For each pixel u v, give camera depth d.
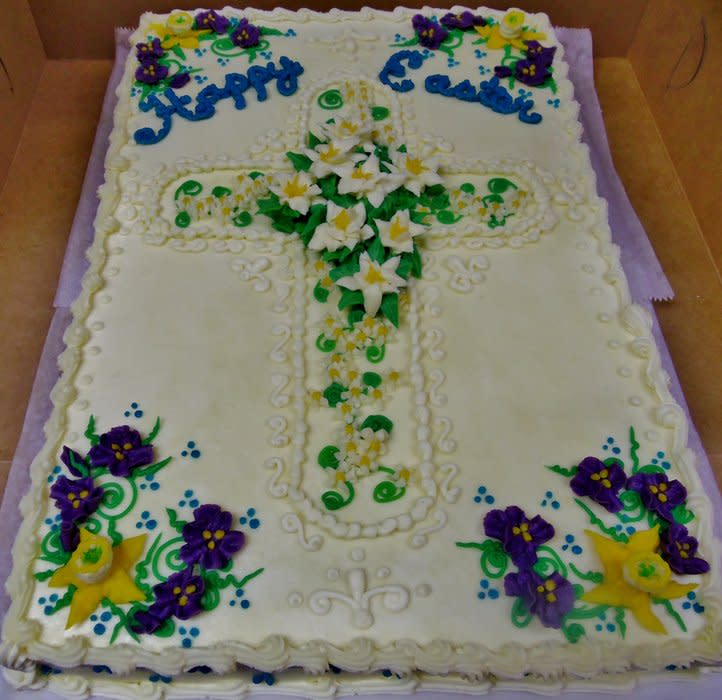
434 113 2.95
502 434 2.17
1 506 2.50
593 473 2.05
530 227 2.61
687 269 3.16
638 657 1.85
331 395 2.21
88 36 3.72
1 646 1.86
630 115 3.70
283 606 1.91
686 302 3.07
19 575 1.93
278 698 2.03
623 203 3.26
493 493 2.07
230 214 2.62
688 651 1.85
